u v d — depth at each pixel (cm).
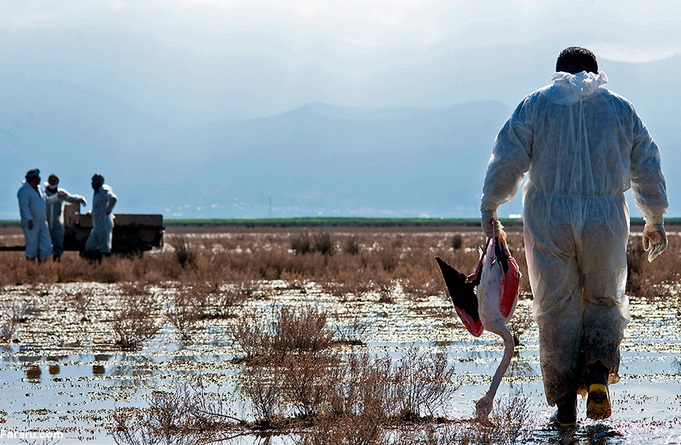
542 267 1238
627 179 1250
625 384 1467
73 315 2530
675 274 3609
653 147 1274
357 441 1063
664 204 1272
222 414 1262
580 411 1291
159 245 4903
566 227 1218
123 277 3859
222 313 2508
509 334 1230
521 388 1434
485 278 1250
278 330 1788
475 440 1083
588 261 1223
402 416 1228
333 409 1213
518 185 1280
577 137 1231
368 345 1895
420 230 15488
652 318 2383
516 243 6316
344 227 18412
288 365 1386
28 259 4375
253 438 1142
